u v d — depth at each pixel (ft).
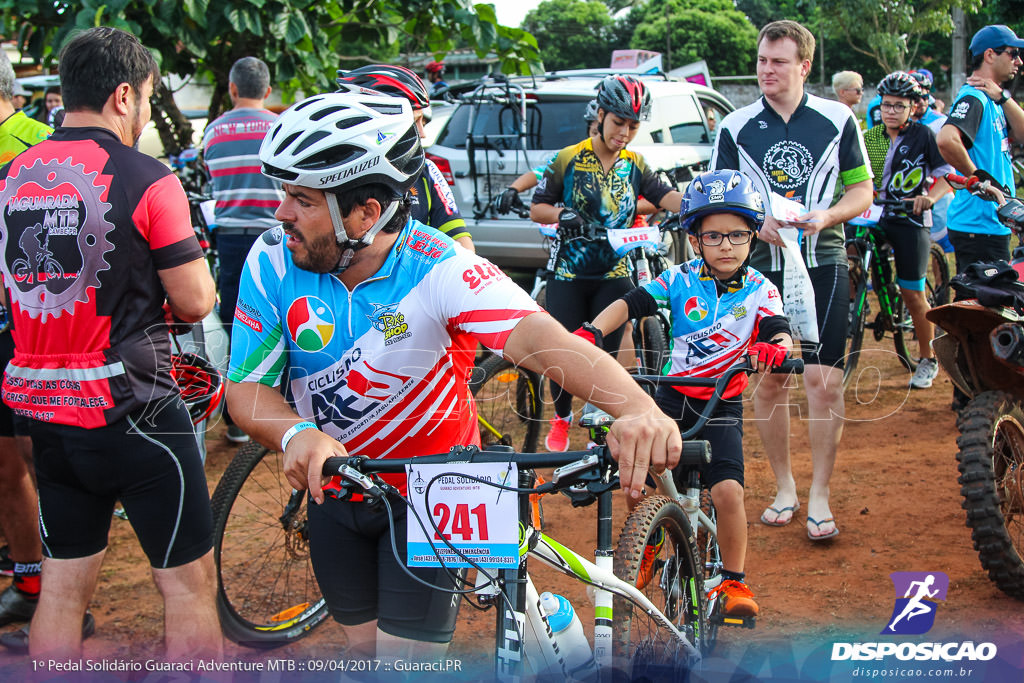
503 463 5.65
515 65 23.98
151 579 11.96
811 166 12.95
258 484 11.45
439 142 25.53
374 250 6.27
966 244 16.94
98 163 7.71
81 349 7.72
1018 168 17.63
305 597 11.01
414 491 5.89
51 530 8.23
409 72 10.93
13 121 10.24
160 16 19.30
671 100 25.90
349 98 6.03
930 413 17.58
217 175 15.96
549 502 14.03
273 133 5.99
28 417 8.01
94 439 7.81
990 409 10.90
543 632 6.93
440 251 6.30
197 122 36.86
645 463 5.35
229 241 15.99
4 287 8.39
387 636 6.74
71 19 19.22
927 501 13.58
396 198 6.14
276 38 20.53
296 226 6.01
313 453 5.94
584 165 14.48
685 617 8.95
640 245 14.08
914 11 67.87
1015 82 17.13
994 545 10.28
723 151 13.67
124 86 8.02
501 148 24.38
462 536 5.83
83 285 7.61
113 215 7.63
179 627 8.32
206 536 8.48
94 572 8.46
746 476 14.97
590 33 173.58
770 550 12.39
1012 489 11.10
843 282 12.83
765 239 12.47
